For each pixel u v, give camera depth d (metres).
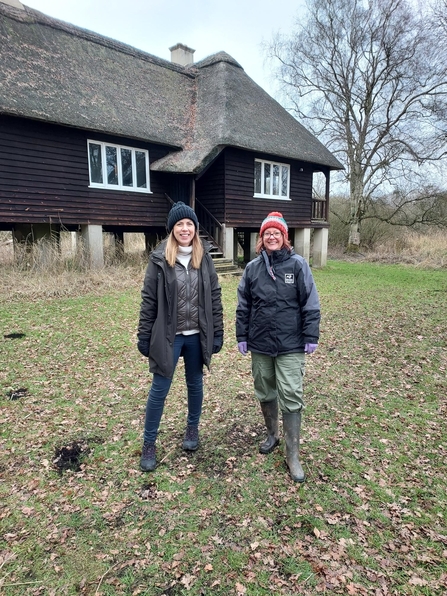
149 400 2.79
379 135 21.61
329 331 6.53
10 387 4.16
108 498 2.54
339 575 1.98
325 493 2.59
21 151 9.45
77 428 3.39
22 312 6.99
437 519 2.37
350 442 3.21
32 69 10.36
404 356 5.30
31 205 9.75
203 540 2.21
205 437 3.28
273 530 2.28
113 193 11.40
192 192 11.80
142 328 2.74
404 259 19.03
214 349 2.95
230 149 12.66
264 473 2.81
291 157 13.49
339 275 14.07
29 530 2.27
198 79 15.63
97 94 11.45
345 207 25.81
